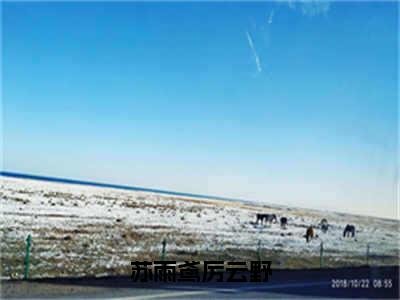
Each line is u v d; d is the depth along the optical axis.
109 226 28.86
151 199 57.19
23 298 9.11
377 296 11.46
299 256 22.27
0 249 16.88
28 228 23.73
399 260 23.45
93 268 14.59
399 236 35.09
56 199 43.19
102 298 9.50
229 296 10.42
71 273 13.45
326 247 28.77
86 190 61.78
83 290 10.34
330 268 16.94
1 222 24.50
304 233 36.06
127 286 11.24
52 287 10.43
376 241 32.50
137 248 20.70
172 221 36.38
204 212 45.38
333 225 40.62
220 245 24.69
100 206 42.00
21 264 14.40
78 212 35.19
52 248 18.28
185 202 56.25
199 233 30.14
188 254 20.11
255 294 10.84
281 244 28.23
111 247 20.22
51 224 26.61
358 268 17.06
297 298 10.57
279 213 46.66
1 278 11.55
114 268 14.82
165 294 10.34
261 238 30.59
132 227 29.72
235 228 35.53
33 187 54.78
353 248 29.11
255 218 43.31
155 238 25.22
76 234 23.48
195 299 9.87
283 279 13.66
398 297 11.41
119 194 60.56
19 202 36.34
